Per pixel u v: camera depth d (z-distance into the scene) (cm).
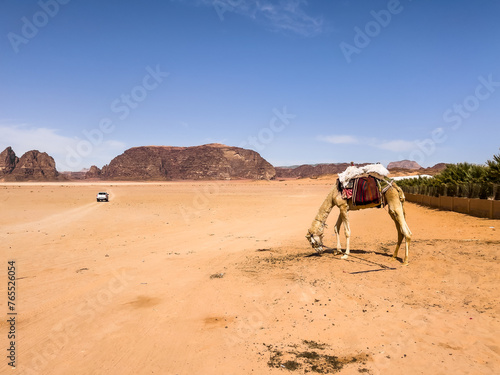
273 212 3784
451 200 2544
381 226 2041
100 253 1559
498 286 759
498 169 2170
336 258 1141
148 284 1005
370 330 615
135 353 584
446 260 992
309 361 527
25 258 1458
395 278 884
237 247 1594
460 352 521
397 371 484
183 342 618
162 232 2300
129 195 8638
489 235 1384
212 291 891
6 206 4691
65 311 800
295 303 766
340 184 1129
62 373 524
